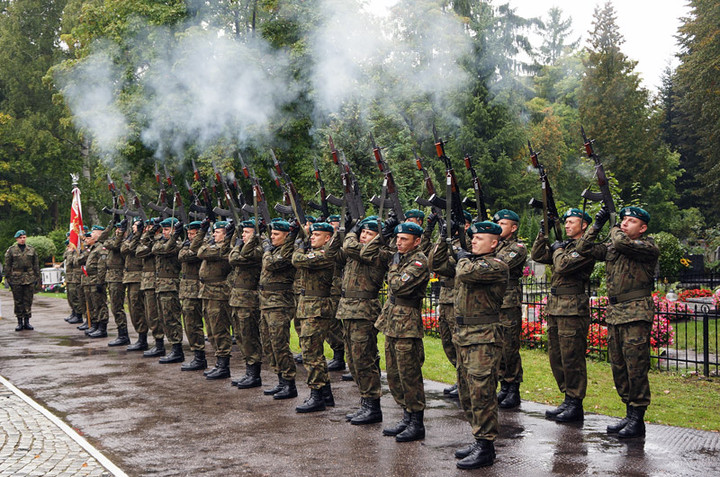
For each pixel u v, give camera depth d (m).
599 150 41.59
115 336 14.86
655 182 43.06
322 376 7.92
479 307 5.95
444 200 6.54
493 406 5.86
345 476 5.65
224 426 7.30
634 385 6.61
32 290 16.25
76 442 6.76
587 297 7.29
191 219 17.45
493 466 5.82
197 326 10.63
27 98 40.00
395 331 6.61
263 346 8.98
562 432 6.88
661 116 43.88
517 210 36.12
